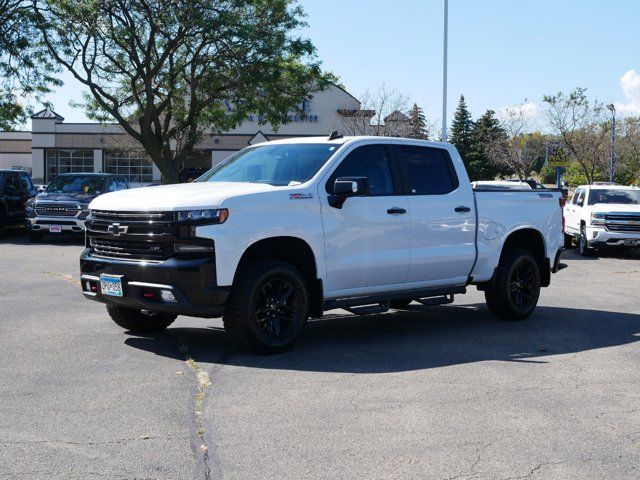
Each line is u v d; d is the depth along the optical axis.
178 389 5.65
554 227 9.45
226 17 24.28
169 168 27.67
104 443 4.47
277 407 5.24
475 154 73.50
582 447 4.54
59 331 7.81
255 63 25.39
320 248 7.08
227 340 7.50
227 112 35.94
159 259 6.55
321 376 6.12
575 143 42.09
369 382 5.95
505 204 8.83
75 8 24.61
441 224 8.11
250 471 4.08
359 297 7.57
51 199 19.64
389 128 42.81
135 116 30.50
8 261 14.93
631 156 48.56
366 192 7.06
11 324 8.16
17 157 67.94
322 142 7.73
